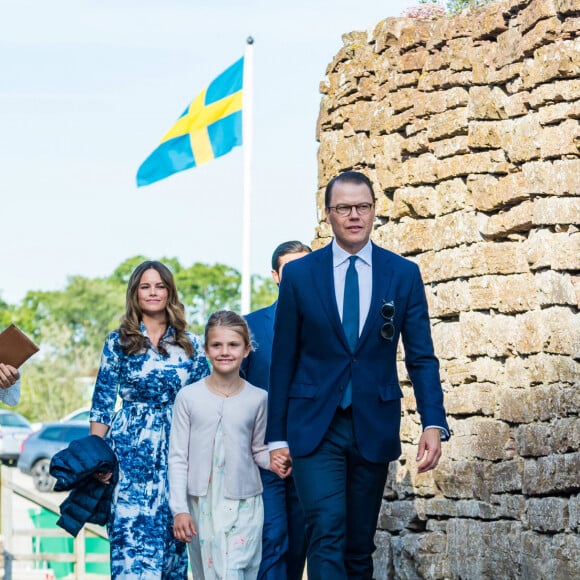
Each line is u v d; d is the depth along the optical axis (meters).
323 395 8.73
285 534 10.56
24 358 10.05
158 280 10.11
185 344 10.16
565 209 10.49
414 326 8.91
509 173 11.35
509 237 11.43
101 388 10.09
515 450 11.26
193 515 9.79
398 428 8.91
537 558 10.59
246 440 9.73
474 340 11.73
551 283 10.65
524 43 10.87
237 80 19.09
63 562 19.19
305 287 8.80
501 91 11.46
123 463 9.89
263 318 10.94
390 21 13.01
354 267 8.82
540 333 10.82
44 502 19.16
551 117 10.59
